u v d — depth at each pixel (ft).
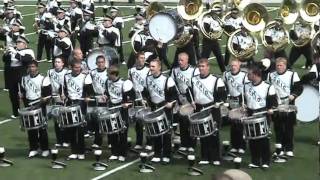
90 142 88.74
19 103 103.24
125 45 167.94
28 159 82.94
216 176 32.83
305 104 83.56
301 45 123.85
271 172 76.74
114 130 77.10
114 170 77.97
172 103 78.74
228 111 80.79
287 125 81.30
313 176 75.36
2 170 78.84
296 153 84.02
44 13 147.23
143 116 76.48
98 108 82.23
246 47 110.32
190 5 125.39
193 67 84.02
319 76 83.92
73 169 78.59
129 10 231.71
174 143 83.66
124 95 79.61
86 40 142.41
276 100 76.64
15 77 101.35
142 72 83.61
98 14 223.10
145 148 84.43
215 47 123.85
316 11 123.34
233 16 126.11
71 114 79.20
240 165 77.71
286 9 128.47
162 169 78.02
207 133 74.28
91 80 82.84
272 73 82.89
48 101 82.94
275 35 111.55
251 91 76.84
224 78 83.05
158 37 112.78
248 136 74.64
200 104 77.97
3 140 91.66
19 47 101.04
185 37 115.34
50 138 92.43
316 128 94.94
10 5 152.05
